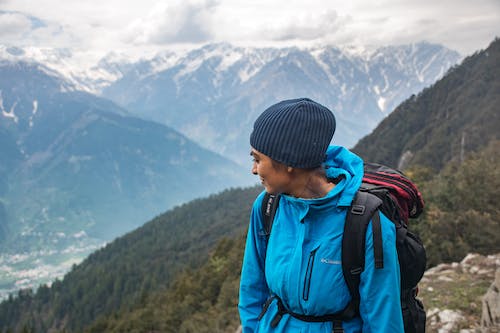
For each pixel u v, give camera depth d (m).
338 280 2.09
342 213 2.11
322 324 2.16
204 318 26.75
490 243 13.26
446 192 16.92
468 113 102.88
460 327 6.41
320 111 2.08
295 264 2.13
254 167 2.23
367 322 2.09
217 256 58.03
